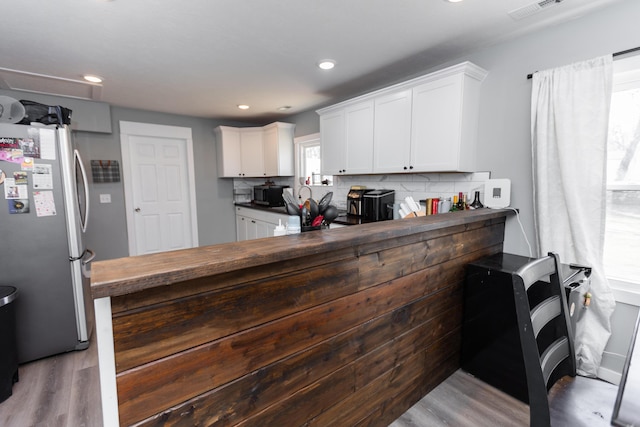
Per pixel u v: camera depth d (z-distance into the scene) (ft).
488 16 6.13
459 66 7.13
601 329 6.12
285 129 14.49
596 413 3.26
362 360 4.57
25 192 6.83
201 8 5.66
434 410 5.54
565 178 6.20
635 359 2.76
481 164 7.90
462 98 7.28
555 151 6.44
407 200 8.25
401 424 5.21
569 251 6.39
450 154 7.53
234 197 17.01
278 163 14.40
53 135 7.02
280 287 3.47
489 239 7.11
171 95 11.32
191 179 15.38
